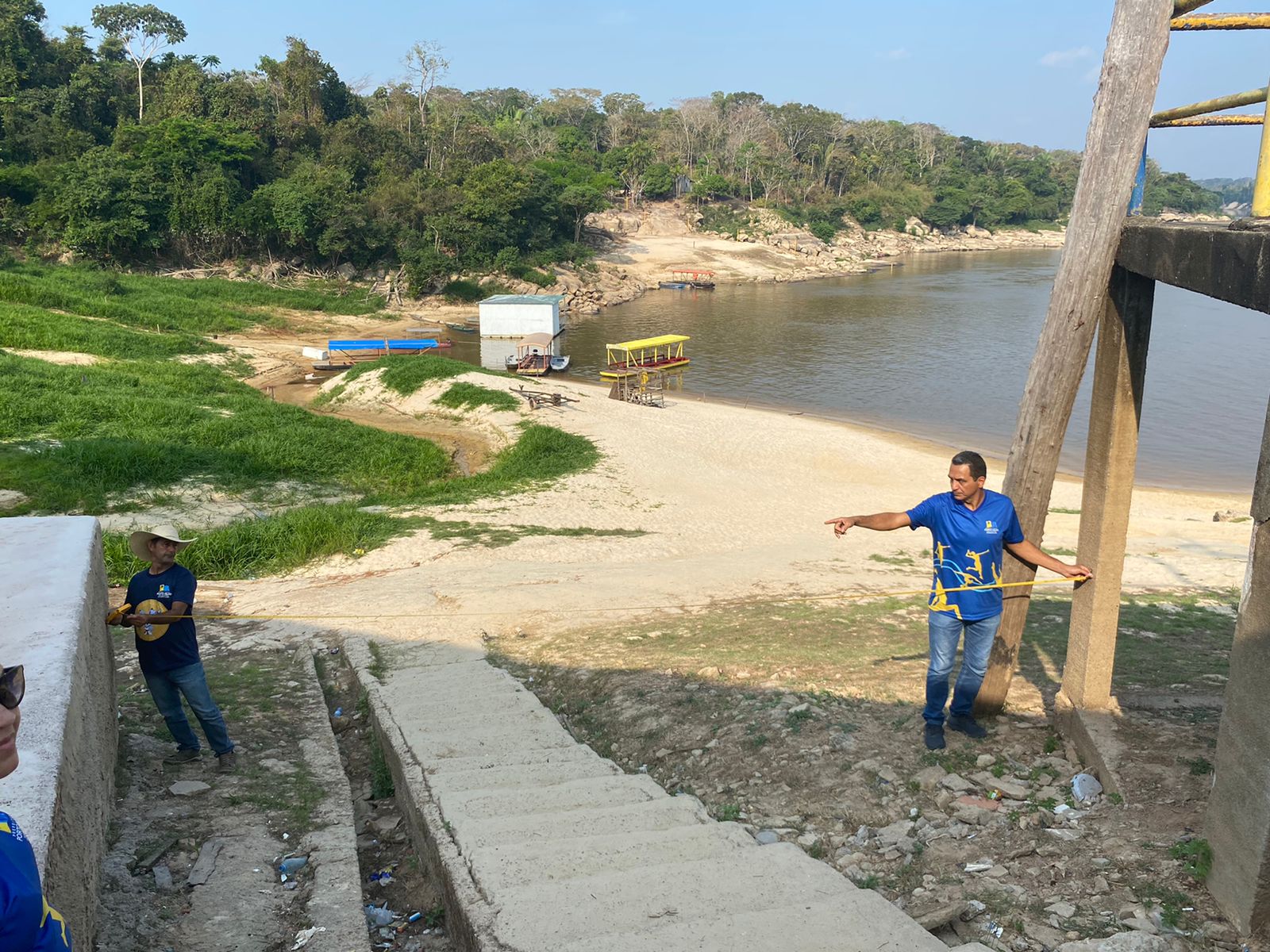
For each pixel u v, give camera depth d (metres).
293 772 6.23
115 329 43.19
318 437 25.53
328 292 69.56
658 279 93.81
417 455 25.95
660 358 48.69
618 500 22.80
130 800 5.42
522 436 29.72
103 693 5.27
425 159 96.12
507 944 3.37
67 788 3.33
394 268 74.00
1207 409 40.94
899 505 23.45
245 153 75.62
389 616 11.24
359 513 19.02
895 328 65.31
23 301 46.69
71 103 79.69
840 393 44.72
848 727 6.22
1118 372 5.14
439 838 4.56
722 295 87.19
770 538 19.53
